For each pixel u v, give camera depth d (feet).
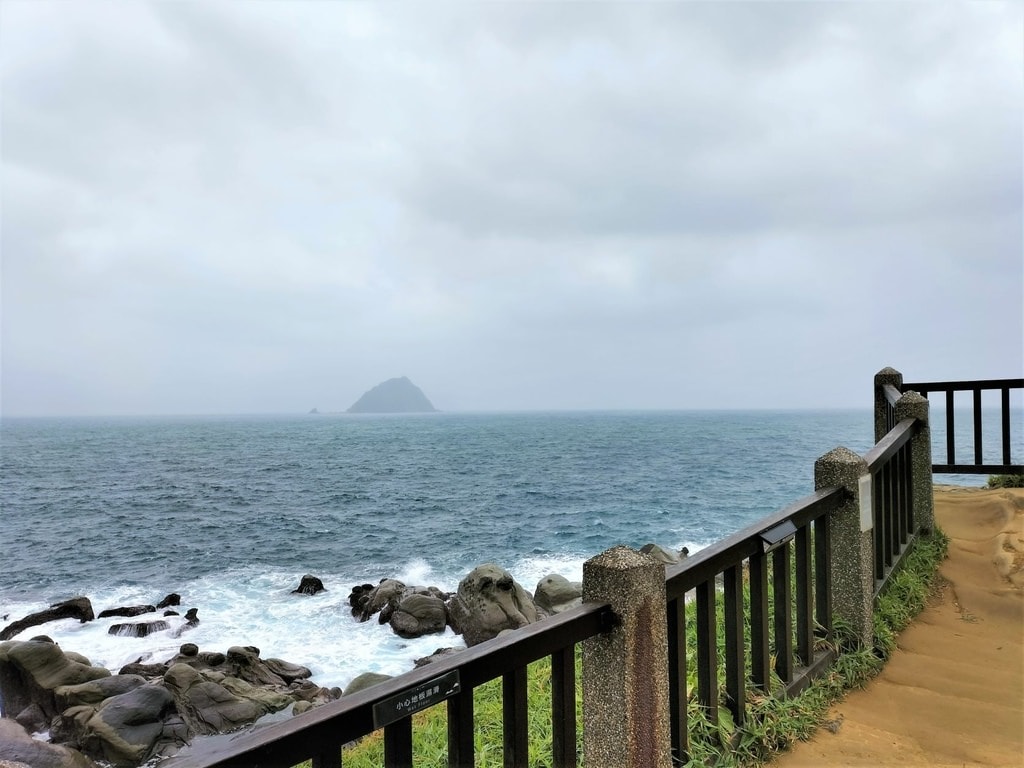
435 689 5.96
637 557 7.50
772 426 542.16
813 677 11.81
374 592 65.36
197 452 317.22
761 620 10.86
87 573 88.22
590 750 7.61
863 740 10.49
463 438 421.59
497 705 16.24
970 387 23.22
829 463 13.12
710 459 224.53
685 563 8.92
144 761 35.96
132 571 88.63
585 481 167.94
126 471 223.51
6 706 42.63
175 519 126.31
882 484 16.22
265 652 54.95
